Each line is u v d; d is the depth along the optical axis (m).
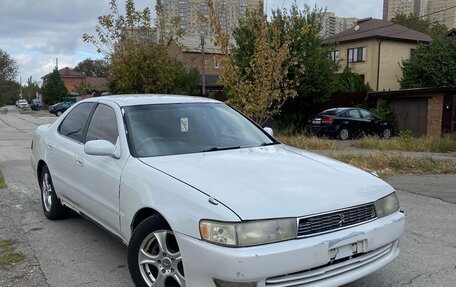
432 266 4.39
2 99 83.94
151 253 3.62
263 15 12.18
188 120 4.66
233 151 4.28
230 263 2.91
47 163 5.70
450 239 5.22
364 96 25.11
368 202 3.42
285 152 4.38
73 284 4.02
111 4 14.91
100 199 4.34
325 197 3.28
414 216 6.20
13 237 5.27
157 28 15.30
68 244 5.04
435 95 21.45
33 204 6.84
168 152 4.18
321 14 21.38
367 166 10.29
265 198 3.15
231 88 12.23
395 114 23.75
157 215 3.49
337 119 20.41
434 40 31.41
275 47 12.16
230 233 2.96
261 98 11.70
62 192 5.34
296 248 2.99
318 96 21.75
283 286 3.00
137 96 5.04
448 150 14.82
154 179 3.61
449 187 8.19
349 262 3.25
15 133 23.09
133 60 14.54
